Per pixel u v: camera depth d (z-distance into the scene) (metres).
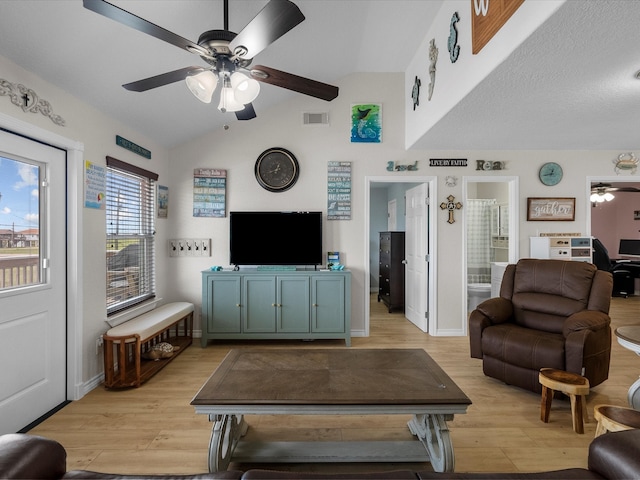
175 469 1.76
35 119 2.12
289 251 3.88
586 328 2.38
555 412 2.34
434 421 1.65
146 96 2.84
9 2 1.66
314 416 2.33
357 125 3.96
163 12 2.06
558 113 2.72
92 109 2.65
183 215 3.97
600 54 1.81
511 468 1.78
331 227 3.98
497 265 4.55
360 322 4.04
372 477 1.10
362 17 2.79
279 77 1.90
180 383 2.79
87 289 2.60
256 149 3.96
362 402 1.55
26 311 2.14
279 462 1.82
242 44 1.58
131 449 1.92
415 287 4.56
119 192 3.07
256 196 3.98
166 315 3.23
